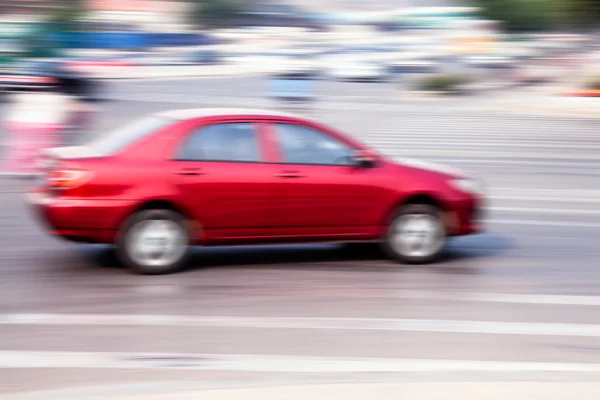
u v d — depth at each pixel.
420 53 84.19
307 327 7.41
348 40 104.69
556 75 59.16
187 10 107.38
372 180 9.75
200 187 9.13
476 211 10.32
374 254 10.52
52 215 8.85
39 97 16.62
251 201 9.31
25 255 9.98
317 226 9.62
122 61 69.25
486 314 8.02
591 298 8.74
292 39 105.19
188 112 9.71
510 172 19.11
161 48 86.94
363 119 31.27
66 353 6.56
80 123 25.25
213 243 9.32
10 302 8.02
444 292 8.80
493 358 6.68
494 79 57.53
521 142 25.61
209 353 6.62
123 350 6.66
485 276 9.59
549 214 13.98
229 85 49.69
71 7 79.12
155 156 9.10
